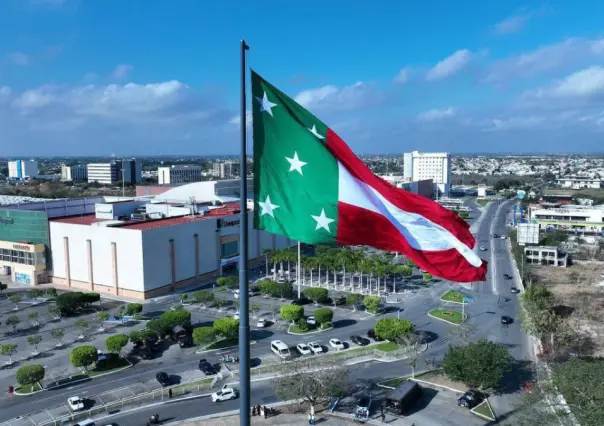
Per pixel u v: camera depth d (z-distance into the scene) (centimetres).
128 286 9475
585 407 3781
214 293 9656
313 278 10969
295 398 4906
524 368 6012
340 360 5694
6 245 10888
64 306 8238
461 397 5156
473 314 8294
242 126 1766
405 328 6625
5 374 6078
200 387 5600
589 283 10581
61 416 4994
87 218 12319
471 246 2170
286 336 7306
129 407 5159
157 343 7025
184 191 15088
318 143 2030
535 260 12775
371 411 5031
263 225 1992
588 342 6938
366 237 2070
